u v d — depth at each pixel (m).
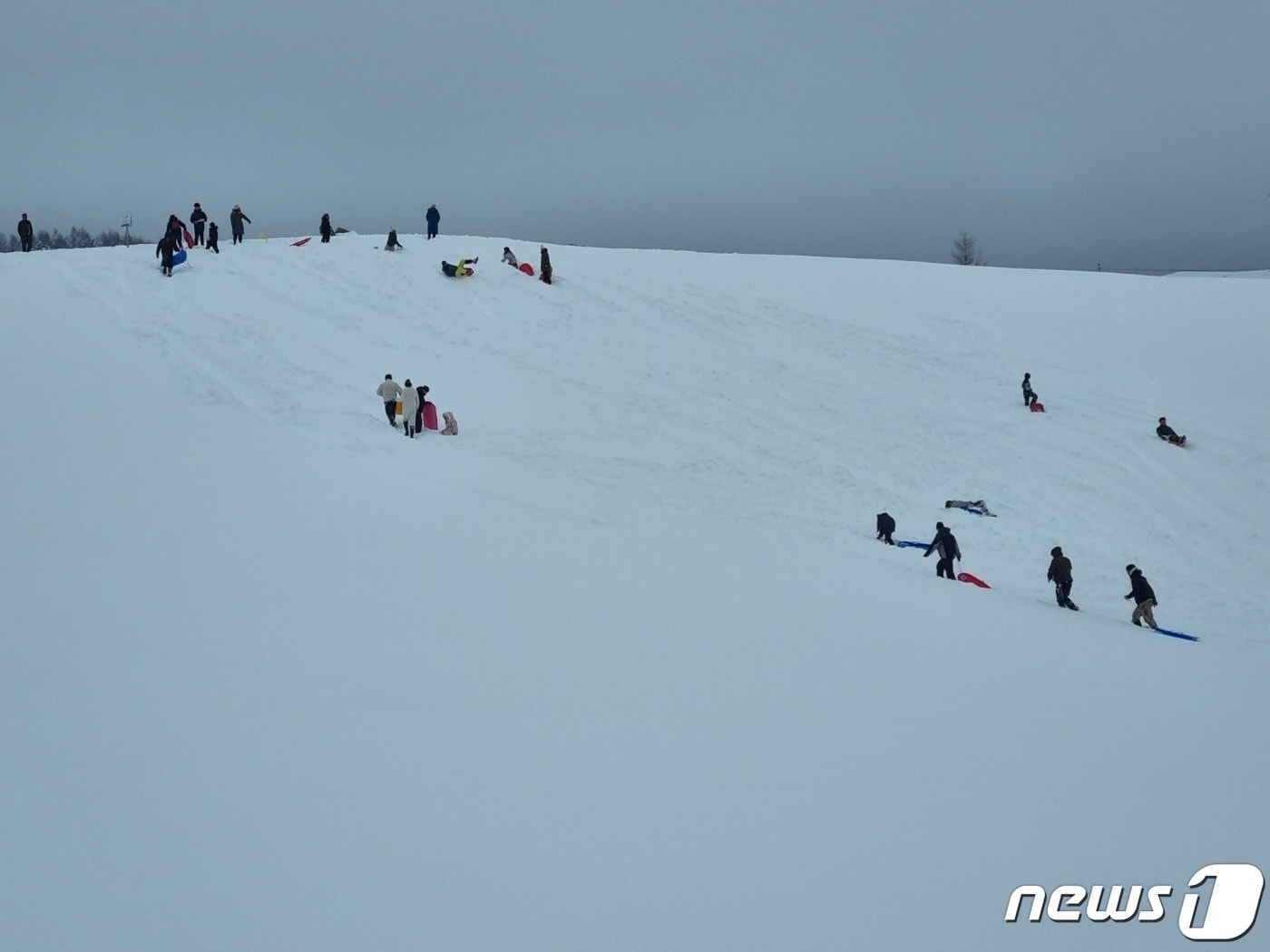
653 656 10.44
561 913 6.07
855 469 24.53
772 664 10.63
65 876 5.98
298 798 7.04
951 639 12.61
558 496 18.16
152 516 13.43
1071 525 22.73
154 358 22.78
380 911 5.95
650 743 8.37
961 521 22.34
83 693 8.22
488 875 6.38
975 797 7.98
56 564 11.20
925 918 6.30
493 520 15.67
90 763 7.20
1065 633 14.20
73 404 18.77
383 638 10.11
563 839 6.84
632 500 19.08
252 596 10.93
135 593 10.59
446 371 26.92
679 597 12.82
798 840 7.08
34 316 25.06
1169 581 20.36
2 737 7.39
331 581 11.72
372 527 14.31
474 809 7.12
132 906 5.80
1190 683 12.38
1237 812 8.21
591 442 23.66
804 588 14.12
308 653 9.53
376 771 7.50
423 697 8.83
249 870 6.20
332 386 23.42
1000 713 10.01
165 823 6.60
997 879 6.82
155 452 16.56
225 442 17.81
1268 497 24.56
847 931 6.10
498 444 22.14
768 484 22.75
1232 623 18.41
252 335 26.02
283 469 16.78
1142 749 9.51
